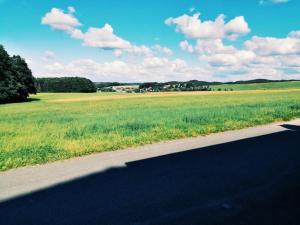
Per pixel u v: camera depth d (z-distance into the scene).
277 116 18.61
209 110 24.39
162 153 9.19
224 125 14.65
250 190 5.76
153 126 15.34
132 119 19.53
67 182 6.57
